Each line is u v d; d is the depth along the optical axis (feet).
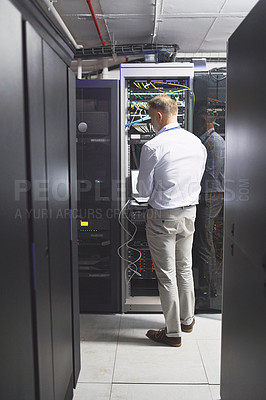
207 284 9.30
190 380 6.59
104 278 9.73
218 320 9.09
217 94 8.86
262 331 3.67
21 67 3.39
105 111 9.25
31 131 3.65
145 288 9.91
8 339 3.07
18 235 3.34
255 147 3.88
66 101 5.42
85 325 8.88
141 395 6.17
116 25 10.14
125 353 7.54
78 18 9.61
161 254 7.57
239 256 4.64
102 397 6.12
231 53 5.04
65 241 5.40
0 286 2.90
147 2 8.46
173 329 7.72
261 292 3.71
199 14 9.43
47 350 4.29
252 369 4.03
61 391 5.07
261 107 3.67
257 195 3.83
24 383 3.50
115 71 13.16
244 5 8.84
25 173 3.55
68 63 5.55
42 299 4.08
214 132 8.93
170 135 7.34
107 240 9.48
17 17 3.27
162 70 8.82
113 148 9.16
